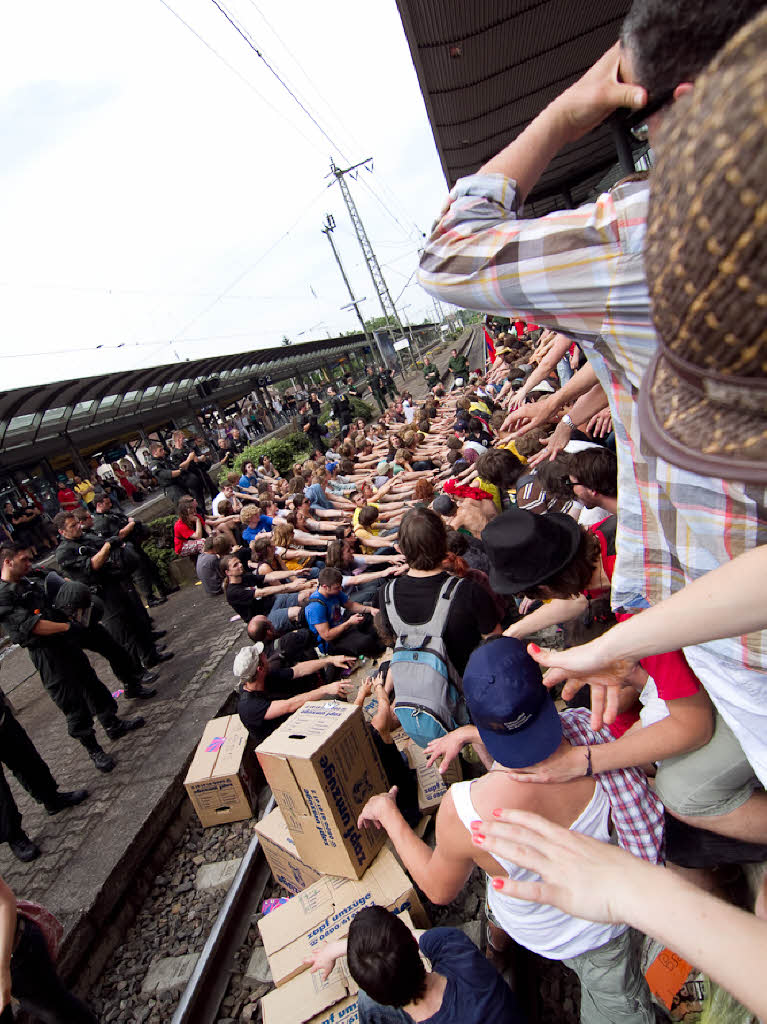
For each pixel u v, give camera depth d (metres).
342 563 5.67
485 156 6.61
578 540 1.93
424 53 3.87
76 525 6.43
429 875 1.76
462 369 22.72
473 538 4.20
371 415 25.08
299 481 9.77
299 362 40.53
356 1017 2.23
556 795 1.44
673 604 0.71
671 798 1.45
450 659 2.57
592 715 1.33
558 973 2.37
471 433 10.27
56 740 6.00
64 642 4.95
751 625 0.66
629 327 0.78
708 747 1.34
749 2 0.51
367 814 2.11
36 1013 2.37
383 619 2.73
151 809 4.16
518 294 0.83
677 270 0.38
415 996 1.67
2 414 13.20
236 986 3.00
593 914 0.68
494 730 1.36
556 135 0.82
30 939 2.30
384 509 8.37
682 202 0.36
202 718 5.28
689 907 0.64
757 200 0.31
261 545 6.71
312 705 3.03
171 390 22.47
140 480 19.25
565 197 9.53
